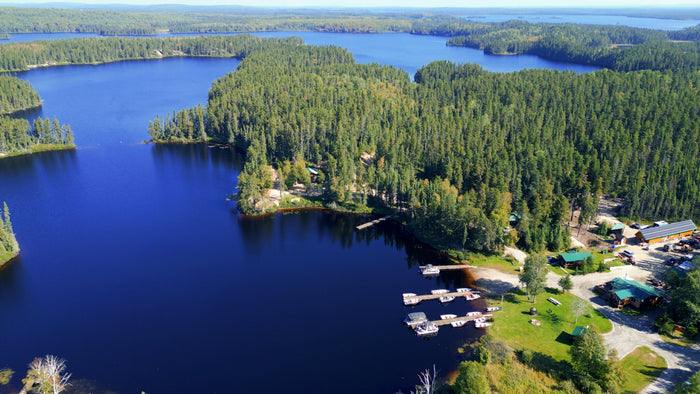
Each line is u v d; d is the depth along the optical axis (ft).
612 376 349.00
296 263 564.71
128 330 430.20
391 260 578.25
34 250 572.10
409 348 408.87
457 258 579.48
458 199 638.12
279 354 400.47
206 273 533.14
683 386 329.11
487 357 369.91
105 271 529.86
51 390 349.20
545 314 449.89
